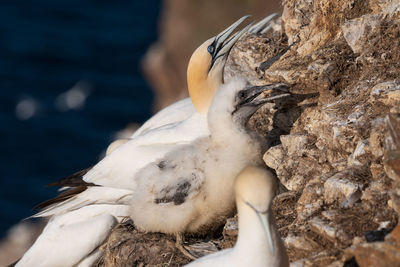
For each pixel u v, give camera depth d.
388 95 12.01
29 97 68.94
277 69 14.84
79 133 61.66
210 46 15.21
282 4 16.55
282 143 13.66
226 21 35.69
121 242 13.77
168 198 13.16
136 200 13.58
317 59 14.26
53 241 15.32
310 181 12.20
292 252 11.18
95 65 77.25
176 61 38.53
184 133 14.00
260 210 9.34
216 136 13.16
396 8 13.71
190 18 36.91
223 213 13.34
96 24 89.00
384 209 10.70
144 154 13.91
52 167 56.34
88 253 15.06
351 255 9.91
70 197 15.06
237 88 13.24
